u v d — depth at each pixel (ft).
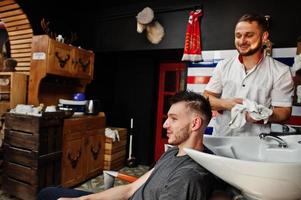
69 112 8.79
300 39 7.66
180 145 3.53
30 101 9.27
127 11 11.16
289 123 8.13
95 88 12.50
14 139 7.95
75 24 12.10
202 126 3.43
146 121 12.68
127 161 12.34
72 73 9.95
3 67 9.73
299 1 8.32
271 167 2.35
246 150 4.23
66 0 10.96
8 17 9.89
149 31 10.49
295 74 6.98
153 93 12.57
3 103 8.92
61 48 9.35
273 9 8.68
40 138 7.52
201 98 3.53
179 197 2.98
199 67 9.83
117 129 11.87
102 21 11.71
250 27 4.46
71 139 8.82
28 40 9.76
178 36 10.22
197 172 3.10
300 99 6.60
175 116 3.45
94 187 9.43
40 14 10.16
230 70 5.21
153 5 10.64
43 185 7.73
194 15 9.65
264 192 2.57
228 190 3.19
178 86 12.29
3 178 8.27
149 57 12.47
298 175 2.38
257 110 4.13
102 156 10.90
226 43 9.38
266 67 4.89
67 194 4.50
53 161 8.09
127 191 4.16
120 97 13.35
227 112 5.07
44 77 9.02
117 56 12.98
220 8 9.48
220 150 3.97
